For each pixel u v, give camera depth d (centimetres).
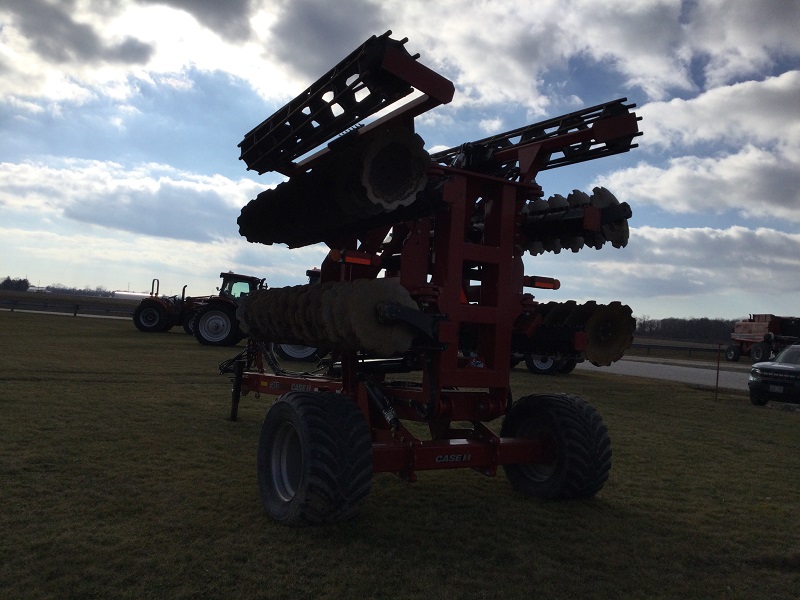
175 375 1217
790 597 364
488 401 496
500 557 400
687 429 959
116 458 592
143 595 323
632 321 479
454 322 454
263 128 523
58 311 4691
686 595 361
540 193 509
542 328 499
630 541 443
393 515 473
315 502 411
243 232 599
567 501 528
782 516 521
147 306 2503
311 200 459
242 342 2217
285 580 348
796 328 3244
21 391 923
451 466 472
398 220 477
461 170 469
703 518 505
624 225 510
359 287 409
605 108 477
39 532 401
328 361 699
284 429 458
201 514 450
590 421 516
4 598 313
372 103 418
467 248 475
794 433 972
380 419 520
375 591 341
